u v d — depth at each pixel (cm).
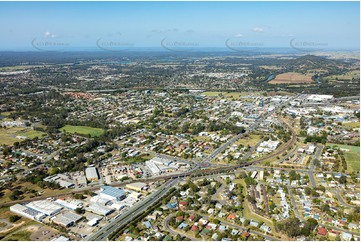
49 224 17000
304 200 18988
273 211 17625
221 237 15512
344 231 15962
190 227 16575
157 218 17538
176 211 18188
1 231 16488
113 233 15975
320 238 15438
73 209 18500
